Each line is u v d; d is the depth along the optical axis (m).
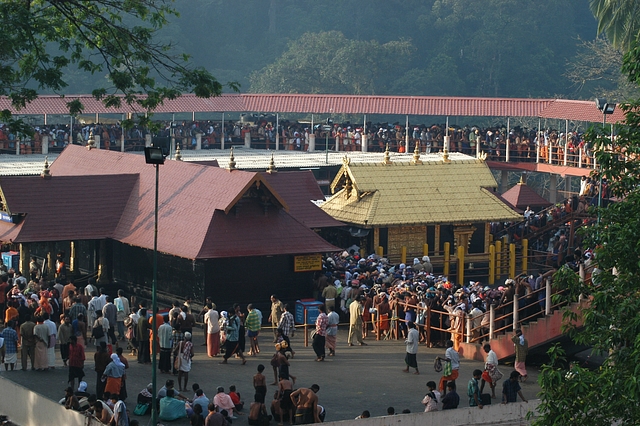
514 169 86.31
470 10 158.75
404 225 61.50
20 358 40.81
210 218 49.19
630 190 27.88
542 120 131.12
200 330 46.69
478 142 86.94
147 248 50.59
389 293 47.66
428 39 160.75
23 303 41.75
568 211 66.94
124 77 39.56
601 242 27.39
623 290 26.77
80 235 52.50
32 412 32.25
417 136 91.50
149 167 56.19
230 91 148.00
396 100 90.81
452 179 64.81
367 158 84.56
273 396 35.78
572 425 25.98
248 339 45.09
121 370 33.53
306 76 141.88
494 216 63.66
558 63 152.62
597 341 26.94
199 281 48.34
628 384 24.41
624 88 122.19
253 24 169.00
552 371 26.44
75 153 63.56
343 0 168.38
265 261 49.62
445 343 44.41
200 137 91.94
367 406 34.88
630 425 25.12
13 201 52.09
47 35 39.91
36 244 57.72
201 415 31.12
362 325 44.84
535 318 42.34
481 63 149.50
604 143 27.69
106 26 40.19
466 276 63.75
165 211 51.94
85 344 40.75
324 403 35.19
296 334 47.19
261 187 50.03
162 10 41.91
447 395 33.12
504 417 32.75
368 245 62.06
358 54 140.38
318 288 50.38
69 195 53.59
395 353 43.12
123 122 40.50
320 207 64.75
